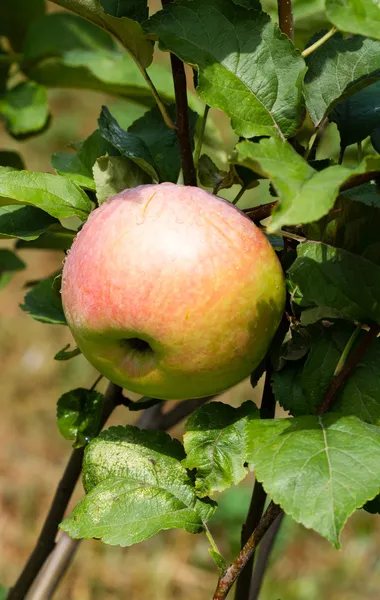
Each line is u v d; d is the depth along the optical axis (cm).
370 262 61
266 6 79
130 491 64
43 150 288
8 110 87
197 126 80
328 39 66
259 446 60
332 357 63
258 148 58
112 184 66
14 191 65
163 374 62
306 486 58
